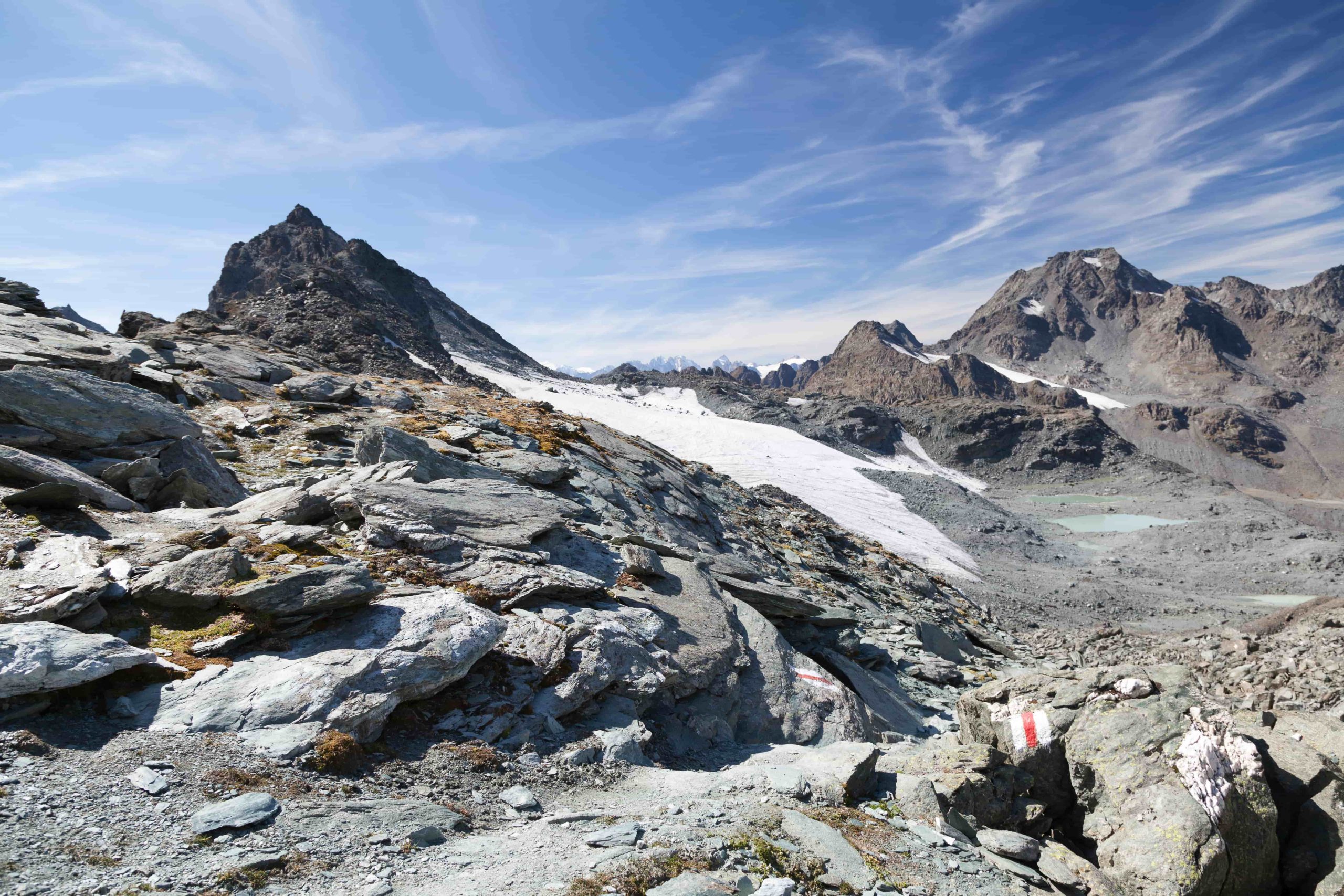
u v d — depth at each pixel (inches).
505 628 515.2
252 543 530.3
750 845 341.1
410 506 641.6
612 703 506.9
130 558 467.2
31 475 543.5
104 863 249.4
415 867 291.3
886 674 901.2
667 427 7229.3
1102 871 397.7
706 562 906.7
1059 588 3789.4
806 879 325.1
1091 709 470.6
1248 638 1180.5
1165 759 422.0
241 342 1952.5
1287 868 401.4
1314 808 413.1
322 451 1062.4
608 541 798.5
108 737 332.8
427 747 403.5
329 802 328.5
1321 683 882.1
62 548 458.6
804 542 1695.4
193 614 431.2
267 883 260.2
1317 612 1298.0
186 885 246.4
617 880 286.8
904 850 377.7
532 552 659.4
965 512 5703.7
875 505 5462.6
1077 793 451.5
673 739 525.7
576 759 433.7
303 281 6215.6
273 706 372.8
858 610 1235.9
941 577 3321.9
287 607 437.1
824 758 473.4
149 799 294.5
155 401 778.8
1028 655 1464.1
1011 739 487.5
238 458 981.8
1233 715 486.0
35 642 340.8
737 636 679.7
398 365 4800.7
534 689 478.0
